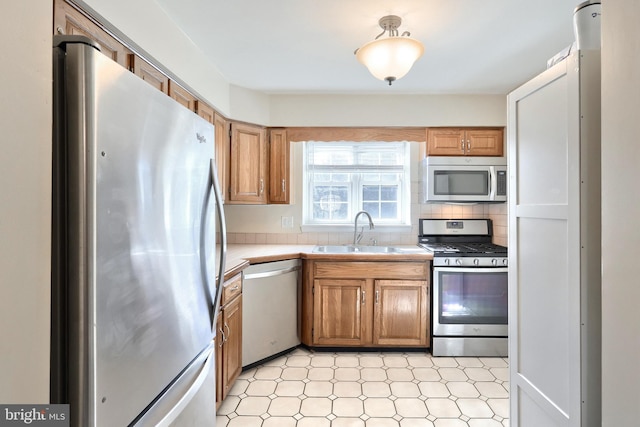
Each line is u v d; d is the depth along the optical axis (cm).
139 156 89
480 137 315
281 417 195
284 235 346
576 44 122
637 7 73
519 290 139
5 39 54
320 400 213
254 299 254
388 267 282
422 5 176
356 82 287
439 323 278
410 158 344
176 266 108
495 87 297
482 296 279
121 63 155
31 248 60
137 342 88
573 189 106
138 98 88
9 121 55
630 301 76
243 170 296
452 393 222
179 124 110
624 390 77
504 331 278
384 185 355
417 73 267
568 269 109
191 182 119
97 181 73
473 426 188
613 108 80
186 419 114
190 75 214
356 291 283
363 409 203
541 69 259
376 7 178
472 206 344
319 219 355
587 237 103
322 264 284
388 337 283
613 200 80
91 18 135
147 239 93
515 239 141
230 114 285
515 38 211
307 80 282
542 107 124
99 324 75
